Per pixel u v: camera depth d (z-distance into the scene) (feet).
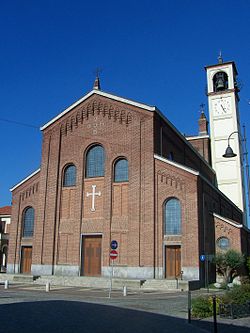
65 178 127.95
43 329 39.52
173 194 111.86
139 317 51.37
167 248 110.22
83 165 124.88
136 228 112.37
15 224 132.46
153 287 99.66
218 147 190.90
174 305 66.23
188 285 96.32
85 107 129.08
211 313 53.42
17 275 117.70
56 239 122.52
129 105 122.52
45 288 97.19
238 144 187.62
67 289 96.37
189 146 152.25
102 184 121.29
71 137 129.29
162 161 114.62
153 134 117.60
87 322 44.80
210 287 105.60
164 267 108.47
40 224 125.29
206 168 177.99
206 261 111.04
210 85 198.90
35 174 132.87
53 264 120.67
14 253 130.00
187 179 111.24
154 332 41.68
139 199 114.21
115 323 45.44
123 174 119.75
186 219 108.99
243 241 128.98
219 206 142.72
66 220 123.13
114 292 89.97
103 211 118.52
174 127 133.90
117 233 115.03
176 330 43.45
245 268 119.96
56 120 132.46
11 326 40.47
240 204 182.80
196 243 106.52
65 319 46.03
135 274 109.19
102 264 114.52
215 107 195.83
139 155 117.50
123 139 121.19
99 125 125.80
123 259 112.57
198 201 110.22
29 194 132.77
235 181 185.06
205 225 116.78
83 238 120.26
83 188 123.44
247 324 48.47
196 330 43.93
